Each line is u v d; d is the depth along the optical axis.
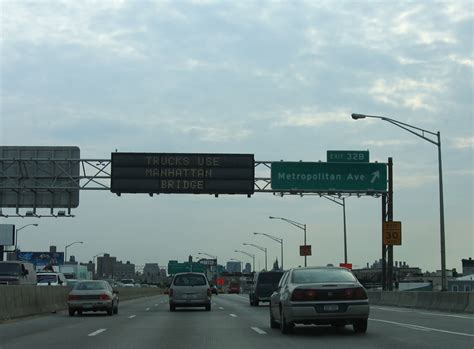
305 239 77.31
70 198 42.69
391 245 43.19
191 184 41.50
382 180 43.19
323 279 17.12
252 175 41.78
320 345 14.46
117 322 23.12
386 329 18.39
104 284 28.67
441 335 16.48
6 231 102.19
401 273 145.88
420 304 33.28
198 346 14.59
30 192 42.84
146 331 18.86
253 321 23.34
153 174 41.41
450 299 29.97
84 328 20.19
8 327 20.78
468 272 124.56
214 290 80.62
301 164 42.75
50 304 32.06
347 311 16.47
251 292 39.91
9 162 42.78
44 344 15.23
